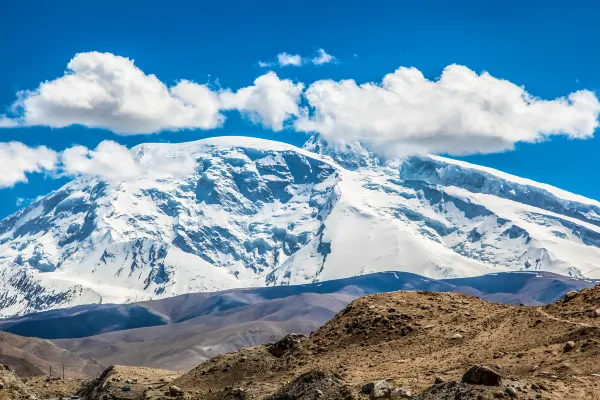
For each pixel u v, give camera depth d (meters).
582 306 124.44
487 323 131.75
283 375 135.62
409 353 128.50
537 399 92.00
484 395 93.00
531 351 113.50
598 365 103.69
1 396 141.25
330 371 117.00
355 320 144.25
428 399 97.00
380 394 102.44
